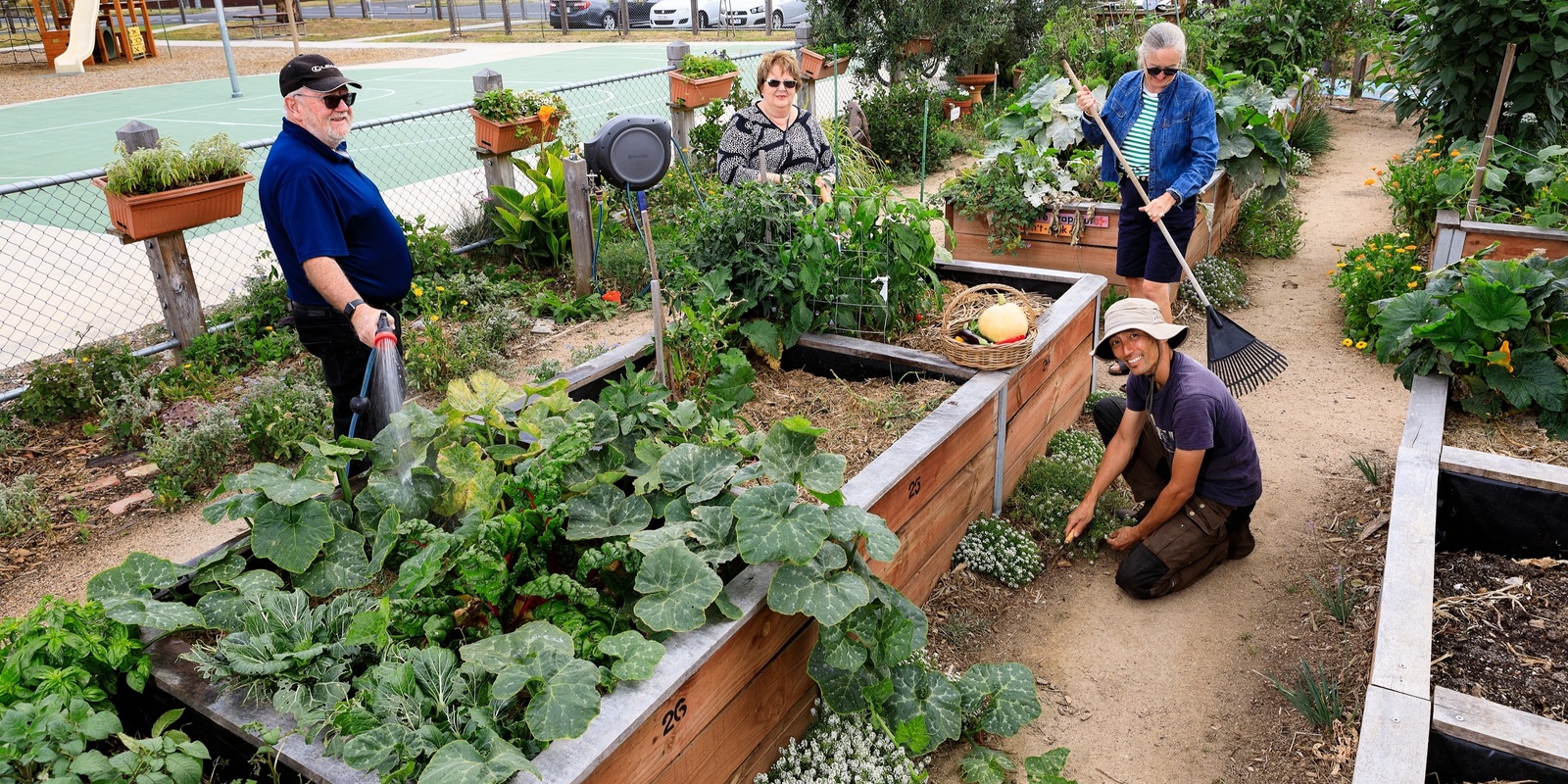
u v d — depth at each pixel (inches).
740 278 183.2
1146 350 140.6
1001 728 118.8
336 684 88.6
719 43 975.0
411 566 94.9
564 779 77.7
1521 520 135.7
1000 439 165.0
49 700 81.7
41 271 313.3
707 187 320.5
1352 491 175.3
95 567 157.8
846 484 125.8
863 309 187.3
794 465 111.9
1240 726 125.3
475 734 82.6
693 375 161.8
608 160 129.1
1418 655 102.5
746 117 220.2
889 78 518.9
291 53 993.5
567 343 244.5
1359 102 546.6
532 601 101.8
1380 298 228.7
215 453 182.4
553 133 303.0
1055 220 262.4
